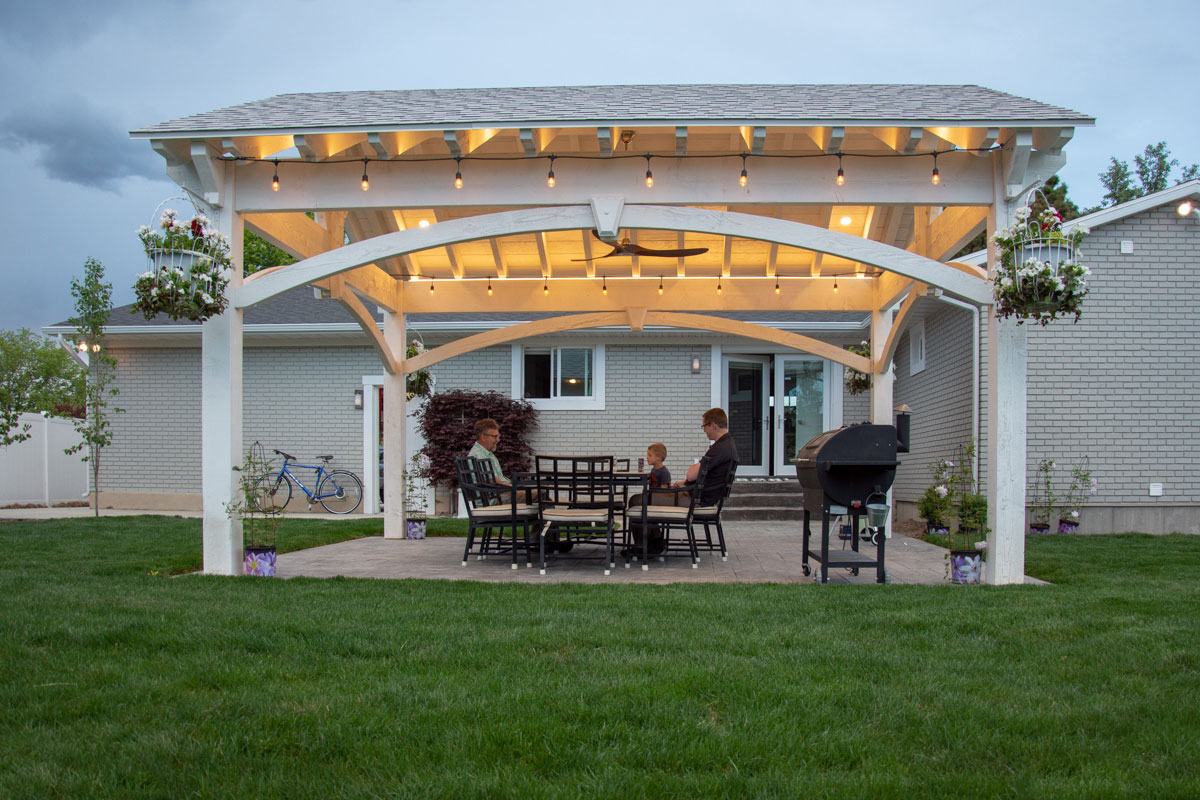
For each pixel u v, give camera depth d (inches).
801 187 253.6
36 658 146.1
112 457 573.6
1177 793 94.7
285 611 188.5
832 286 391.9
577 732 111.9
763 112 243.4
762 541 385.4
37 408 496.4
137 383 572.7
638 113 243.8
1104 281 428.8
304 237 309.3
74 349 547.2
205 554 257.0
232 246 257.6
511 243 376.8
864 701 124.6
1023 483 247.4
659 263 389.4
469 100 278.7
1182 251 428.1
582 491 322.3
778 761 103.7
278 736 110.5
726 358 571.8
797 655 150.1
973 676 138.6
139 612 183.3
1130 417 427.8
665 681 133.4
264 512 264.2
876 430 252.7
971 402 430.0
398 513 406.0
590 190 255.9
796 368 581.9
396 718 116.6
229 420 255.4
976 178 251.6
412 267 397.7
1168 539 380.8
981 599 210.5
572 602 205.9
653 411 555.2
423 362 405.1
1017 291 231.5
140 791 94.4
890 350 379.6
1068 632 169.0
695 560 299.7
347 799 93.0
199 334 545.0
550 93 298.0
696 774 99.8
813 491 267.1
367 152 264.2
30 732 112.0
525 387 559.2
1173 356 428.1
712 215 248.4
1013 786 96.2
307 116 251.1
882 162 253.4
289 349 567.5
